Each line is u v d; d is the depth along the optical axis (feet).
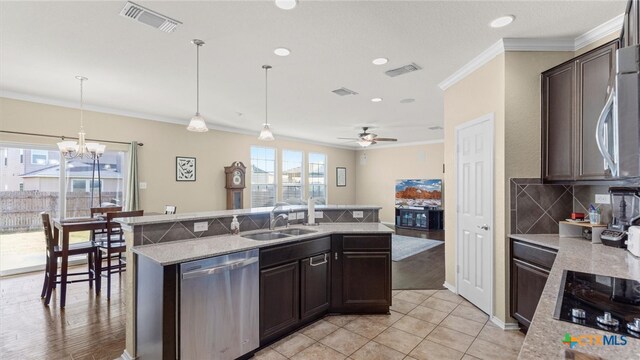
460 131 11.91
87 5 7.45
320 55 10.29
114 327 9.32
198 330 6.74
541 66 9.35
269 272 8.25
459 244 11.99
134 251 7.34
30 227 15.24
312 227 11.10
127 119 17.88
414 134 26.30
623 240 7.36
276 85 13.38
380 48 9.77
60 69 11.48
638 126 2.89
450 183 12.71
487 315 10.14
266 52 10.06
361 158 34.65
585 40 8.95
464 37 9.06
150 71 11.69
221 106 16.92
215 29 8.57
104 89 13.84
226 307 7.22
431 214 28.30
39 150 15.42
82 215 16.66
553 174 8.96
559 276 5.08
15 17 7.94
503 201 9.40
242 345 7.54
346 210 12.34
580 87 8.18
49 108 15.26
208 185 21.65
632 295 4.13
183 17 7.96
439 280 14.01
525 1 7.28
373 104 16.58
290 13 7.78
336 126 22.91
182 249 7.38
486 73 10.25
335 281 10.19
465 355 7.81
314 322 9.72
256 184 25.35
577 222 8.55
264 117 19.63
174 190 19.84
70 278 14.14
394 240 23.03
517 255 8.99
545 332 3.11
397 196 31.22
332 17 7.97
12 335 8.84
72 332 9.02
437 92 14.39
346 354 7.89
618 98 3.01
